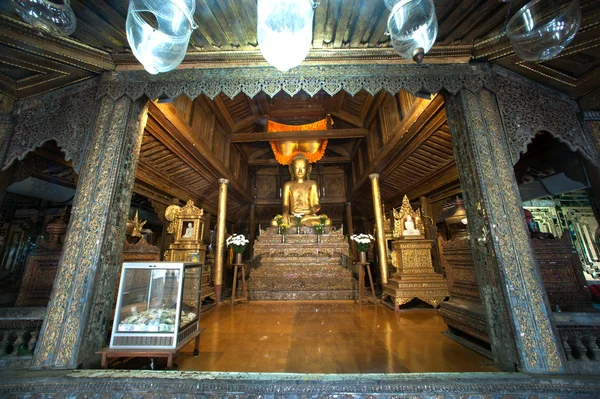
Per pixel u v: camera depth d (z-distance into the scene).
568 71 2.60
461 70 2.78
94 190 2.51
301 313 4.52
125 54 2.75
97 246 2.36
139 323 2.23
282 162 9.36
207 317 4.27
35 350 2.10
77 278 2.28
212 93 2.83
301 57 1.59
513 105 2.70
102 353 2.15
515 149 2.57
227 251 9.14
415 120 4.30
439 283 4.67
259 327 3.60
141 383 1.85
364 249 5.36
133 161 2.83
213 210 8.20
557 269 3.07
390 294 4.90
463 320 2.83
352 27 2.53
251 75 2.86
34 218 7.10
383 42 2.74
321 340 2.98
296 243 6.57
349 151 9.75
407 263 4.88
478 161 2.51
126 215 2.71
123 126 2.71
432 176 5.51
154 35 1.67
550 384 1.82
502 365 2.16
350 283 5.89
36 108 2.86
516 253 2.26
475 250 2.52
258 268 6.22
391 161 5.87
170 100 2.95
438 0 2.18
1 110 2.80
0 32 2.26
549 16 1.81
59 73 2.76
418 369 2.16
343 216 10.93
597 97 2.69
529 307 2.12
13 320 2.33
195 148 5.24
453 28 2.50
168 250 5.54
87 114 2.81
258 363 2.31
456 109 2.81
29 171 3.71
